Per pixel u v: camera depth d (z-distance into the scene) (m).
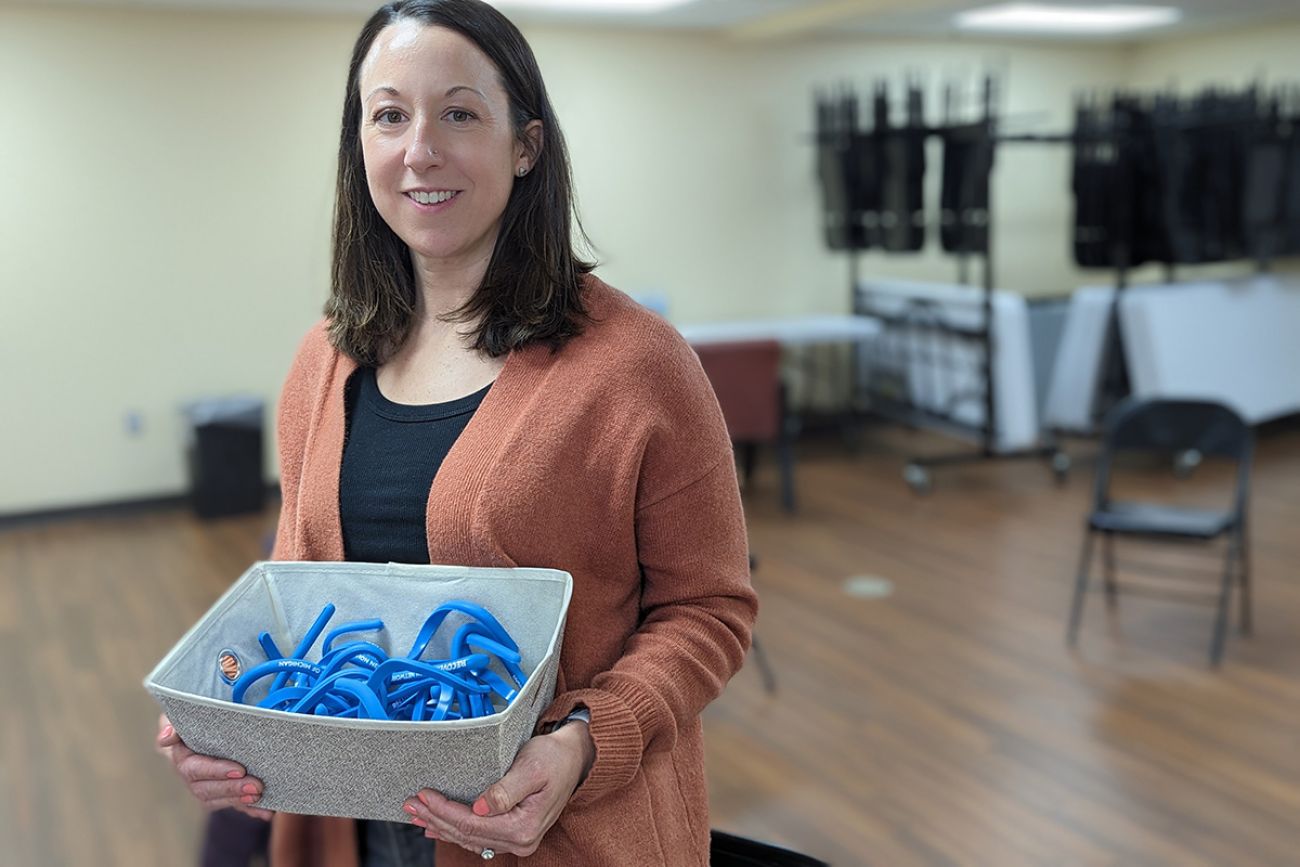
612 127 6.63
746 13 6.06
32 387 5.64
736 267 7.07
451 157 0.98
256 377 6.03
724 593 1.04
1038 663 3.79
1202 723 3.34
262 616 1.05
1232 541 3.93
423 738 0.83
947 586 4.55
